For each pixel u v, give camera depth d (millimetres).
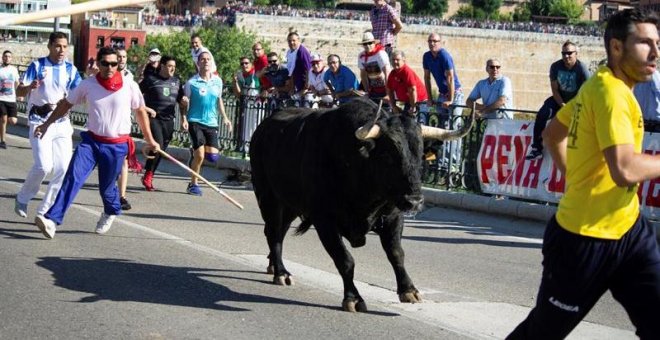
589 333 15242
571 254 10227
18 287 16766
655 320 10156
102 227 23031
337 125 16203
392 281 19141
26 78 24141
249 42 165125
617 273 10297
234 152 43344
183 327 14523
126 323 14633
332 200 16281
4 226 23281
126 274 18359
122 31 170625
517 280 19906
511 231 27797
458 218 30078
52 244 21234
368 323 15242
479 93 32375
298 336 14266
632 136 10008
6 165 38562
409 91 33094
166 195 32719
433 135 16141
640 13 10180
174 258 20438
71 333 13977
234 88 43531
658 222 26281
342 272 16125
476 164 32000
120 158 22250
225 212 29016
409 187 14922
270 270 19141
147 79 33719
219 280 18297
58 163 23797
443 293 18109
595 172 10219
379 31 39969
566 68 28844
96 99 21750
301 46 39531
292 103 38875
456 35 181250
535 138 29609
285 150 17688
